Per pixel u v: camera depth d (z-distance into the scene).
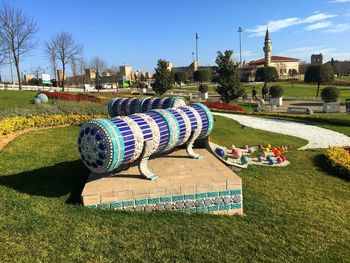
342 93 42.88
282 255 4.94
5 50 40.66
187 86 69.31
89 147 6.07
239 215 6.27
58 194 6.59
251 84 68.12
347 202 7.32
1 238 4.87
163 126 7.04
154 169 7.30
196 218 5.96
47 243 4.82
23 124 12.98
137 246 4.90
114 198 5.99
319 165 10.28
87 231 5.21
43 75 55.78
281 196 7.43
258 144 13.03
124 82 69.50
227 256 4.79
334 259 4.96
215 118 18.66
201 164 7.69
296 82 67.62
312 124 18.92
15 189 6.71
